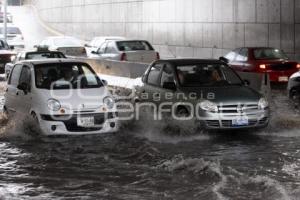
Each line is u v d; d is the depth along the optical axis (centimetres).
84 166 991
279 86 2116
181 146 1141
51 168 981
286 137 1224
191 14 3338
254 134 1257
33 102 1241
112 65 2222
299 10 2492
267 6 2686
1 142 1194
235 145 1145
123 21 4181
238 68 2172
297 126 1344
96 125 1219
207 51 3206
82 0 4928
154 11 3747
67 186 867
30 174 942
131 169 965
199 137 1217
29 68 1321
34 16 6394
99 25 4597
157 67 1396
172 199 791
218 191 820
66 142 1184
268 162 1000
